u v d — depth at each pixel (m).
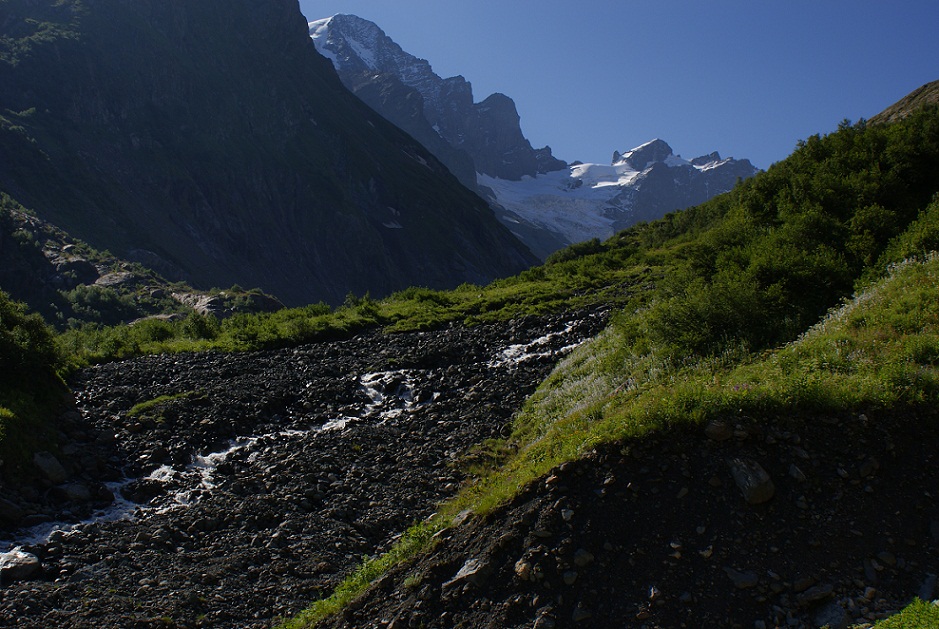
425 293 42.41
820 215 21.23
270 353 29.59
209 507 15.20
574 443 11.03
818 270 17.58
